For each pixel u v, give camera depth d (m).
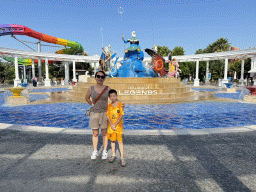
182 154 3.39
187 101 10.76
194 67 44.19
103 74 3.14
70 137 4.29
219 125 5.82
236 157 3.27
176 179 2.58
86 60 37.09
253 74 31.91
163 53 42.72
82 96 11.93
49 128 4.95
